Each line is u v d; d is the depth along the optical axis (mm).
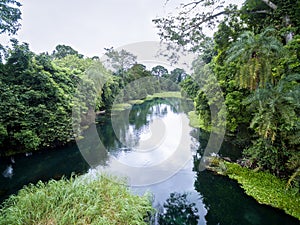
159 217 3484
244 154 5352
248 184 4234
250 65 3686
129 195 3607
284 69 3844
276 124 3820
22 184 4656
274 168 4344
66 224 2643
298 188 3631
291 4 4211
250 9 5230
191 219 3432
